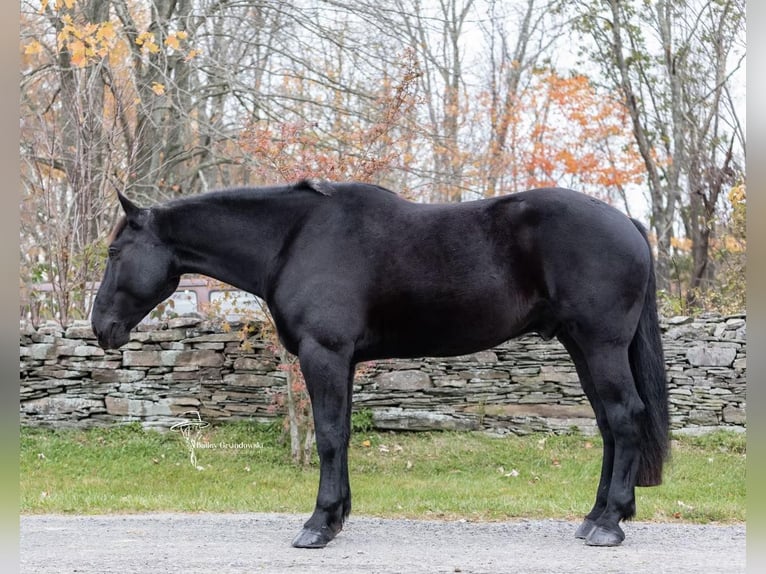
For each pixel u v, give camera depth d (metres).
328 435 4.75
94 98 11.77
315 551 4.73
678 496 6.91
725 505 6.39
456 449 8.54
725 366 9.00
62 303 9.95
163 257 5.08
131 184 11.05
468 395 9.05
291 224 4.99
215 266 5.12
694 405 9.03
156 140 12.80
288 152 9.95
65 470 7.90
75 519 5.92
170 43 9.34
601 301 4.58
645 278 4.73
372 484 7.48
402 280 4.72
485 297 4.67
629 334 4.67
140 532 5.39
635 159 18.52
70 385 9.21
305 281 4.78
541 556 4.61
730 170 14.48
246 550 4.79
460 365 9.06
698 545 4.91
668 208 17.98
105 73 12.20
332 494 4.84
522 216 4.68
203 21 12.02
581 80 18.42
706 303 12.23
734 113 16.14
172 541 5.08
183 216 5.07
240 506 6.49
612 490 4.79
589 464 8.11
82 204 10.44
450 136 13.73
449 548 4.84
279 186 5.08
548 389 8.97
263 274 5.04
